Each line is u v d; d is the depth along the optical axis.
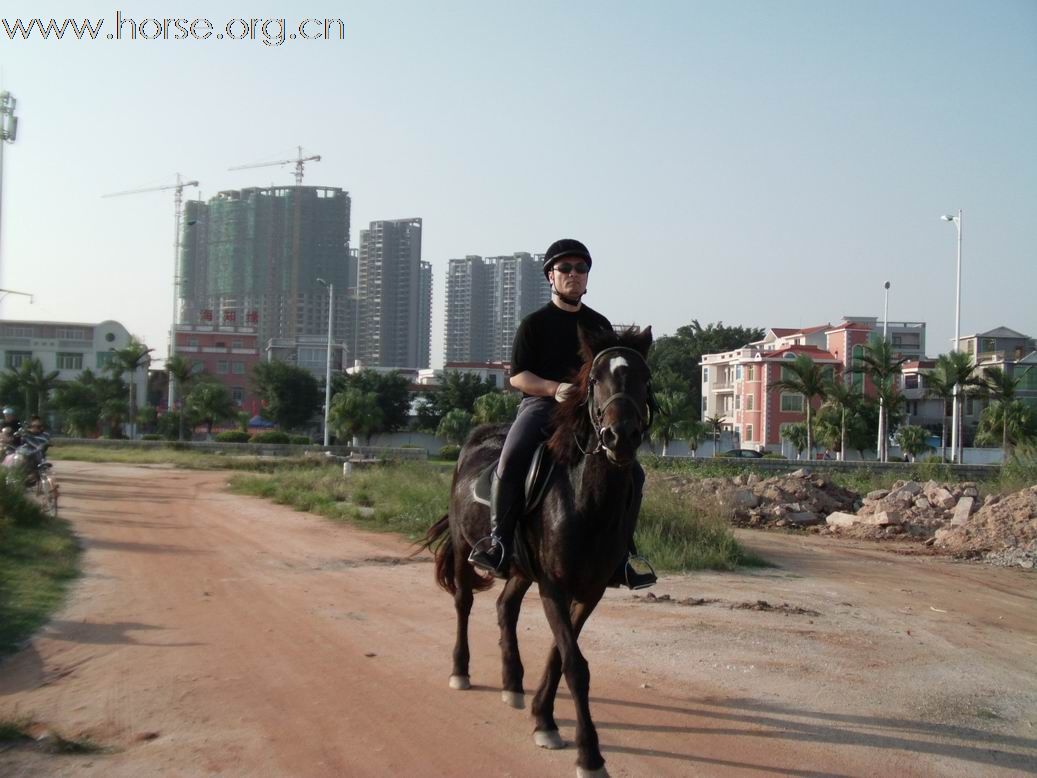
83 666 7.02
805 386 57.91
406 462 32.47
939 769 5.14
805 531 18.88
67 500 21.50
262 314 136.12
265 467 38.97
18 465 16.66
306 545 14.34
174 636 8.02
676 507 14.33
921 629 9.02
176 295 116.44
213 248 138.50
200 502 22.12
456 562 6.68
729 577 12.10
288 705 6.12
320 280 57.38
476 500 6.22
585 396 5.34
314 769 5.05
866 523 18.55
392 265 158.12
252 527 16.78
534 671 7.09
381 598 9.98
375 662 7.27
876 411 62.69
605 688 6.62
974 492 19.94
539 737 5.42
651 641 8.11
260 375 78.88
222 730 5.61
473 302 162.12
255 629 8.34
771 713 6.07
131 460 42.53
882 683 6.87
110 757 5.16
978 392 54.66
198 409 65.56
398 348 158.75
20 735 5.42
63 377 85.12
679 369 95.00
